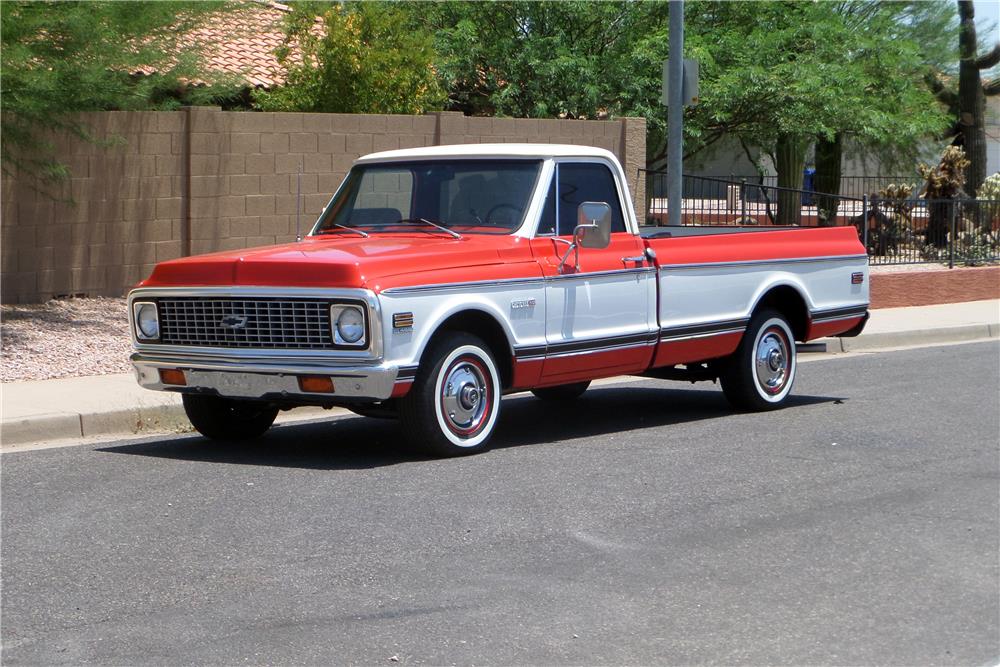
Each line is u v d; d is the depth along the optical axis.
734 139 30.31
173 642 5.42
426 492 8.07
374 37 21.38
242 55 22.91
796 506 7.84
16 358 12.51
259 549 6.79
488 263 9.14
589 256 9.80
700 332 10.68
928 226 22.11
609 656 5.32
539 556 6.71
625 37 26.97
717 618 5.80
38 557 6.64
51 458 9.23
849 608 5.98
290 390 8.65
